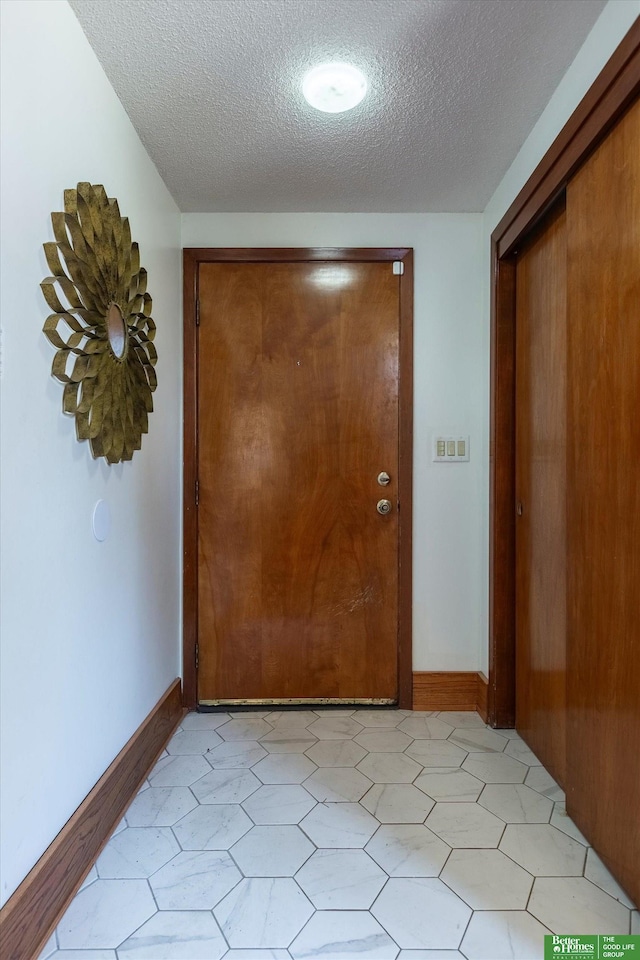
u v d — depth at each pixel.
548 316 1.77
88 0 1.22
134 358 1.64
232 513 2.28
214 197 2.13
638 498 1.18
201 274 2.25
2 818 1.01
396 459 2.27
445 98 1.56
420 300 2.25
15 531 1.05
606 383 1.30
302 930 1.17
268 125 1.68
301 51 1.37
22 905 1.05
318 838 1.46
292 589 2.28
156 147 1.79
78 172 1.30
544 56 1.40
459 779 1.74
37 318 1.11
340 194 2.11
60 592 1.22
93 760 1.40
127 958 1.10
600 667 1.35
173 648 2.17
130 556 1.67
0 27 0.99
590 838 1.41
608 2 1.24
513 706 2.10
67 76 1.24
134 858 1.38
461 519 2.27
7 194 1.01
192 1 1.22
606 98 1.23
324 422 2.27
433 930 1.17
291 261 2.26
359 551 2.28
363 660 2.28
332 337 2.27
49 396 1.17
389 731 2.08
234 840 1.45
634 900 1.21
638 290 1.17
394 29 1.31
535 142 1.69
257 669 2.28
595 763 1.38
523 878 1.31
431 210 2.24
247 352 2.27
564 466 1.66
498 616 2.09
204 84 1.49
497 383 2.08
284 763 1.84
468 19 1.28
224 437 2.28
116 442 1.49
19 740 1.06
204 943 1.14
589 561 1.39
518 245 1.94
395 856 1.38
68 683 1.26
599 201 1.32
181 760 1.87
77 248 1.24
